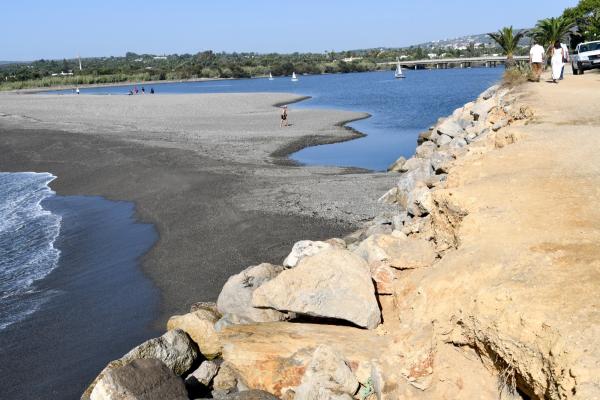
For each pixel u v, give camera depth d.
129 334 11.49
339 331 8.03
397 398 6.14
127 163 29.64
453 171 11.35
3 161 33.03
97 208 22.09
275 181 23.55
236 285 9.91
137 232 18.44
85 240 18.11
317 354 7.04
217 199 21.03
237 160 30.17
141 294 13.42
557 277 5.66
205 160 29.88
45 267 15.85
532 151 11.12
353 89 100.06
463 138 19.38
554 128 13.45
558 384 4.51
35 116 54.12
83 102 71.06
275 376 7.59
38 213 22.05
